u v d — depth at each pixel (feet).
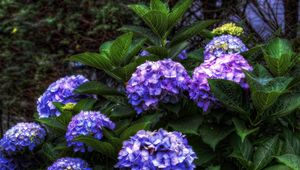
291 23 10.21
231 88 5.03
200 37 10.07
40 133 6.49
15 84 11.62
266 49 5.65
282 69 5.33
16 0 11.91
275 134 5.41
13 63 11.65
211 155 5.29
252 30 10.19
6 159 6.54
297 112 5.57
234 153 5.04
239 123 4.99
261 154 4.97
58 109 6.22
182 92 5.34
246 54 5.84
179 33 6.18
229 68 5.17
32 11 11.57
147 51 6.17
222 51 5.93
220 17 10.63
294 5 10.19
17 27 11.59
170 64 5.30
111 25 11.16
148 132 4.79
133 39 6.34
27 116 11.67
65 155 5.78
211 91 5.03
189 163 4.72
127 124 5.47
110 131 5.43
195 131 5.12
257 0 10.25
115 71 5.66
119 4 11.08
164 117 5.49
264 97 4.81
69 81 6.38
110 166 5.55
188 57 6.45
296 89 5.30
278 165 4.89
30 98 11.59
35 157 6.61
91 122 5.36
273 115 5.03
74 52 11.49
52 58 11.46
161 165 4.62
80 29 11.41
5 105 11.63
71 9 11.43
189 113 5.40
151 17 5.86
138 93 5.22
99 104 6.00
